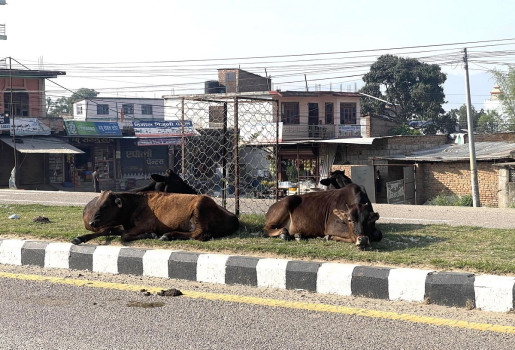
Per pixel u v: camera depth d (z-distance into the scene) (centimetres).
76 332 529
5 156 3991
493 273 625
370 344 486
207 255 729
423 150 3459
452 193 2916
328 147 3447
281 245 784
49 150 3841
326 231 841
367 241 746
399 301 615
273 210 888
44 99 4362
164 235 845
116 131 4391
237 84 4997
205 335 516
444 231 895
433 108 5597
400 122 5288
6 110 4247
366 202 810
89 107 5591
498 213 1335
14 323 557
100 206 858
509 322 536
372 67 5838
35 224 1013
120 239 865
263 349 480
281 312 580
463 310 578
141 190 942
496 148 3148
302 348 480
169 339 507
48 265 818
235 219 904
